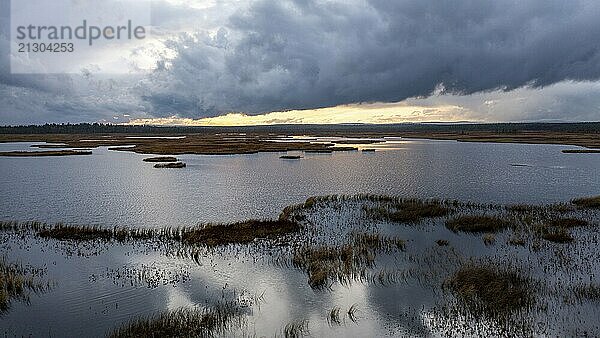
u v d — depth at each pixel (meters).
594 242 25.89
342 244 25.78
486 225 28.81
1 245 25.97
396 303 17.88
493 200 39.88
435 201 37.84
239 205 38.16
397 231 28.77
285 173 59.47
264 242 26.22
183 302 18.19
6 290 18.62
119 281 20.39
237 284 20.05
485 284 19.09
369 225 30.22
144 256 23.86
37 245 25.94
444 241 26.00
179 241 26.41
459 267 21.73
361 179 53.56
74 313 17.16
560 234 26.83
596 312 16.81
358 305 17.75
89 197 42.00
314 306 17.80
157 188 47.03
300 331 15.72
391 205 36.25
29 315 17.00
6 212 35.53
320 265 21.81
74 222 32.22
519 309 17.08
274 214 34.78
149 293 19.08
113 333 15.56
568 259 22.92
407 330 15.81
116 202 39.50
